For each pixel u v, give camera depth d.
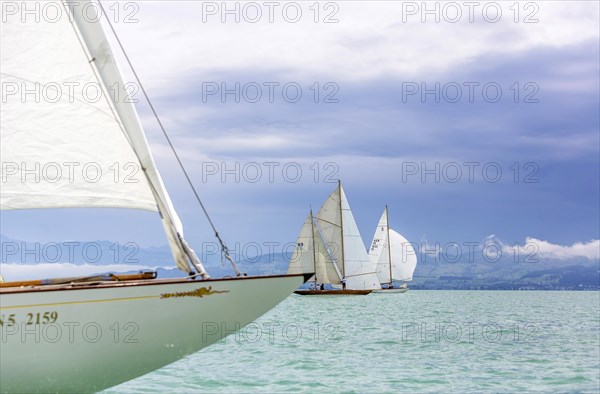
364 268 93.12
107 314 10.27
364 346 26.44
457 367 20.56
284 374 18.94
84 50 10.34
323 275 91.44
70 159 10.45
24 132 10.28
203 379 17.98
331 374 19.00
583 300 110.19
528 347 26.31
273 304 11.55
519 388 16.77
